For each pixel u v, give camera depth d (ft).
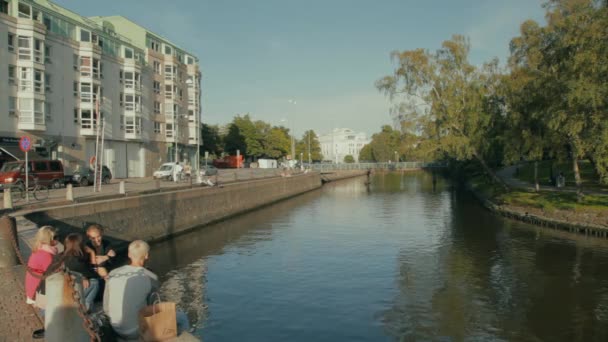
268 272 63.00
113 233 70.64
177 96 219.20
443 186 244.42
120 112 178.19
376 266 66.74
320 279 59.57
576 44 89.66
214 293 53.52
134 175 189.16
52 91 144.87
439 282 58.54
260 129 371.15
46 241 24.79
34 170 103.09
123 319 21.39
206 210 107.96
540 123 109.09
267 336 41.24
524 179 188.34
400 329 43.21
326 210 138.62
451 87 136.46
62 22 151.43
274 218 120.37
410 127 141.28
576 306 50.11
